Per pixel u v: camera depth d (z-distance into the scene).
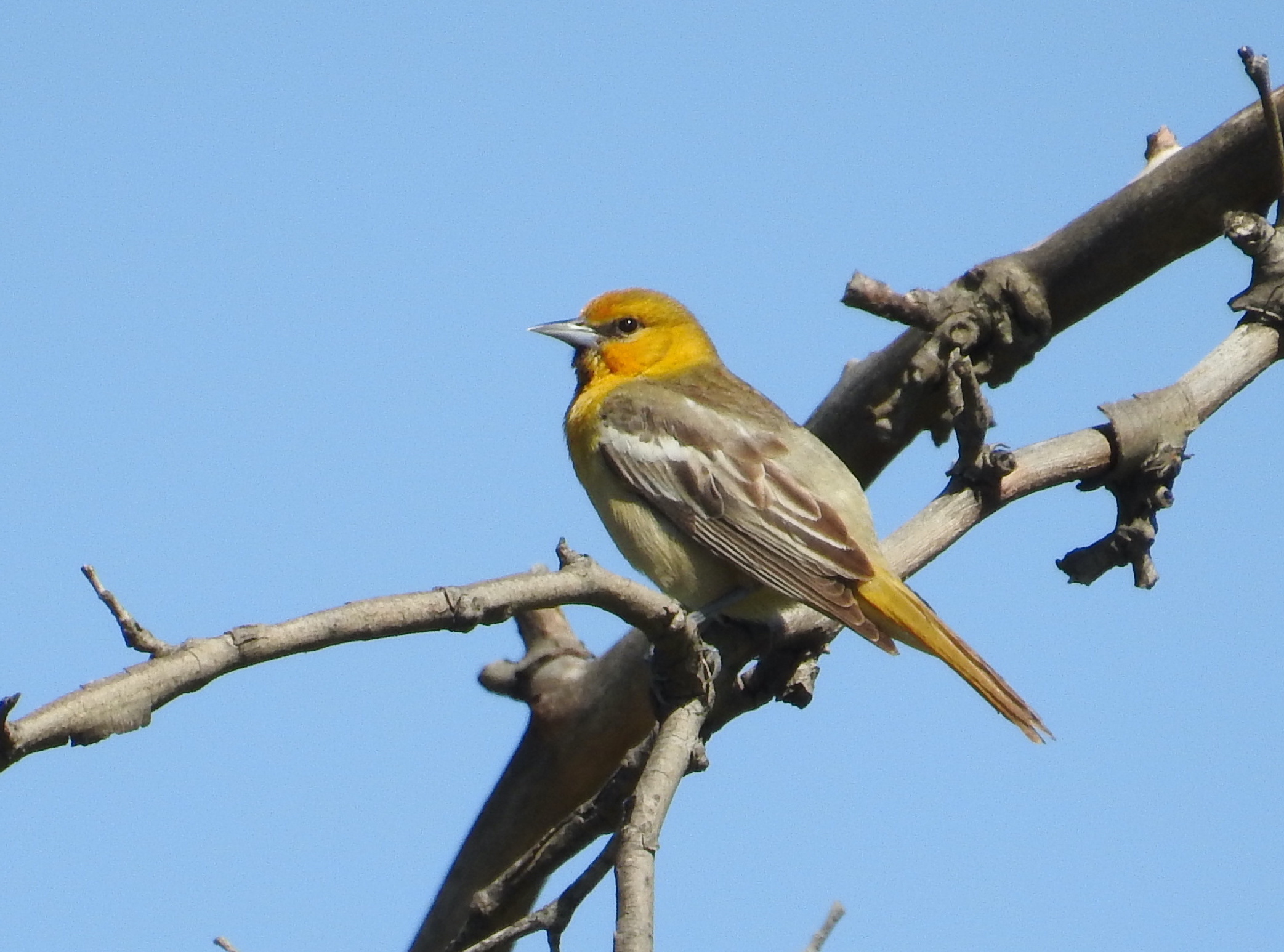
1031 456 11.02
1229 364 11.49
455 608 7.11
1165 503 11.22
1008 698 10.48
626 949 6.69
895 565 10.80
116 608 6.15
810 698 10.34
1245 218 11.46
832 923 7.80
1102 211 11.77
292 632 6.56
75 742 5.88
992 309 11.85
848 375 12.56
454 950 9.59
